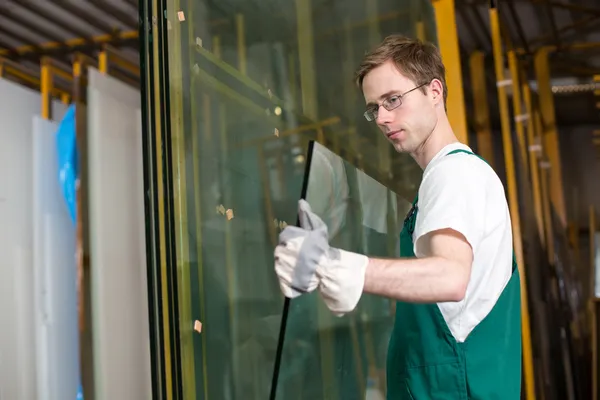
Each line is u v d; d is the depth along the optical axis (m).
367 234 1.20
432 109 0.95
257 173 0.92
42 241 2.37
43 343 2.30
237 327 0.81
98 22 3.25
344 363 1.07
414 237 0.87
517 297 0.96
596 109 4.57
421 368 0.91
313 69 1.17
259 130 0.95
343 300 0.70
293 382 0.88
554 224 4.30
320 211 0.98
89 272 2.27
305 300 0.90
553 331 3.76
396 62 0.93
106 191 2.36
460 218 0.78
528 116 3.93
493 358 0.90
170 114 0.73
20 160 2.50
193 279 0.73
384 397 1.24
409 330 0.94
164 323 0.69
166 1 0.74
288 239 0.71
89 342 2.23
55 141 2.53
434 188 0.83
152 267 0.70
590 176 4.67
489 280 0.90
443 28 2.58
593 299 4.23
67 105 2.95
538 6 3.60
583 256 4.50
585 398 4.00
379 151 1.41
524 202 3.80
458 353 0.88
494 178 0.91
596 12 3.63
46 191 2.44
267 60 1.01
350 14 1.39
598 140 4.69
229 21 0.90
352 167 1.13
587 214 4.57
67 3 3.07
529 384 2.98
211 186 0.79
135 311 2.44
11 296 2.34
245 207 0.87
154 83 0.72
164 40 0.73
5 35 3.34
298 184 1.03
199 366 0.73
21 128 2.55
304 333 0.91
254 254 0.87
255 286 0.86
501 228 0.91
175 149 0.73
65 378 2.37
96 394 2.19
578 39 3.97
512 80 3.76
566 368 3.73
